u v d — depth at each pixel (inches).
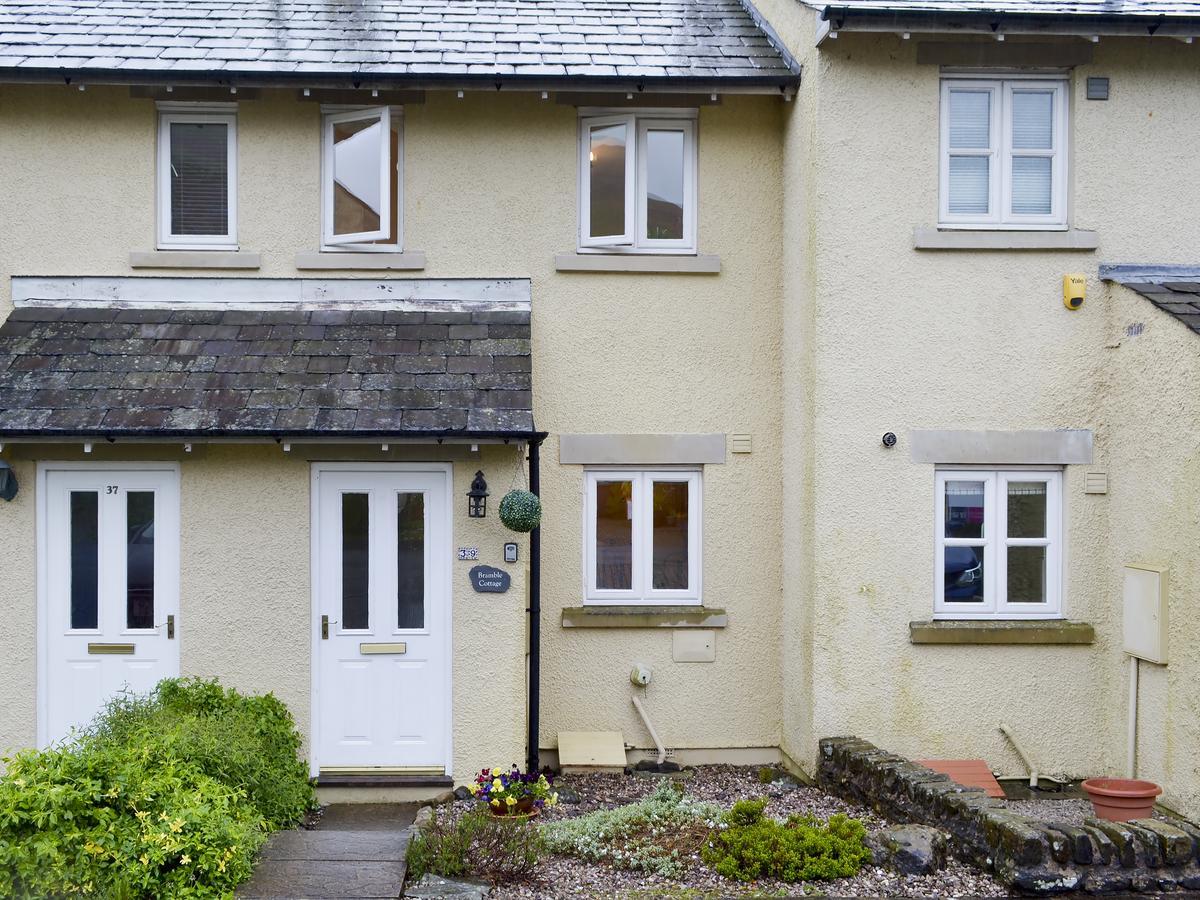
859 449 337.4
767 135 375.2
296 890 238.2
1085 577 342.3
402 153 373.1
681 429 372.5
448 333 352.5
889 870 256.1
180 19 389.1
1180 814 299.4
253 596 330.6
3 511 326.3
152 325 352.5
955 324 339.3
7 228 364.8
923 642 336.2
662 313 372.5
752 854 254.5
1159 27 323.0
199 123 373.7
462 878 248.7
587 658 368.8
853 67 336.5
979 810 259.9
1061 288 341.1
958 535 346.0
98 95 366.0
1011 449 339.9
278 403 318.7
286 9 402.0
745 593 373.1
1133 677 325.1
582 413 370.3
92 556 330.3
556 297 370.6
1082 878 243.3
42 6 393.4
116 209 367.6
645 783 344.2
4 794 216.2
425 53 365.7
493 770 305.3
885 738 338.0
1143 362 320.8
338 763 331.6
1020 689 339.9
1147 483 318.7
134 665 330.3
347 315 361.4
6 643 326.3
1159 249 342.6
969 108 346.0
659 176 378.9
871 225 337.1
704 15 409.4
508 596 329.7
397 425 311.6
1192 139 342.6
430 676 334.0
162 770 240.5
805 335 345.7
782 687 371.6
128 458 328.5
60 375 326.6
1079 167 340.8
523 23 396.2
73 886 209.6
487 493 327.9
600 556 374.6
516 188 371.6
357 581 334.3
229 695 316.2
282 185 370.0
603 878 253.9
